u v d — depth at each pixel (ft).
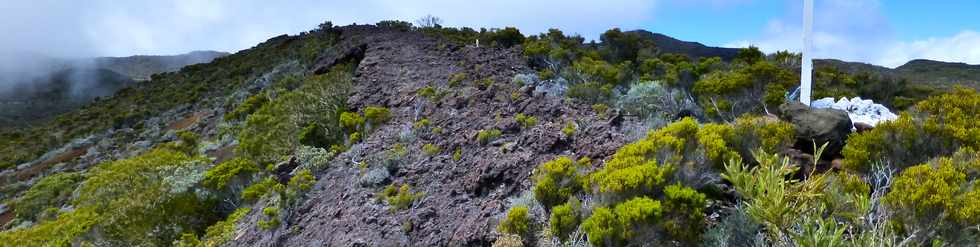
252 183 36.14
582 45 64.23
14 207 72.59
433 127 33.45
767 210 9.62
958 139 17.06
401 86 47.34
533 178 20.54
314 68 83.35
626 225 13.74
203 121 87.66
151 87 159.84
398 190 24.82
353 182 27.20
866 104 25.25
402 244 20.27
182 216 33.88
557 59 50.14
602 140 23.32
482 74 45.60
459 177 24.38
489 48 62.28
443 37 77.15
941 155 17.03
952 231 12.10
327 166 33.09
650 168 15.64
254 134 50.47
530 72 47.75
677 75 36.94
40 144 124.67
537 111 30.73
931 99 20.17
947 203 12.05
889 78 41.83
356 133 38.47
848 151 17.24
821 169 17.61
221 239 28.32
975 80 112.57
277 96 70.95
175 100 123.44
